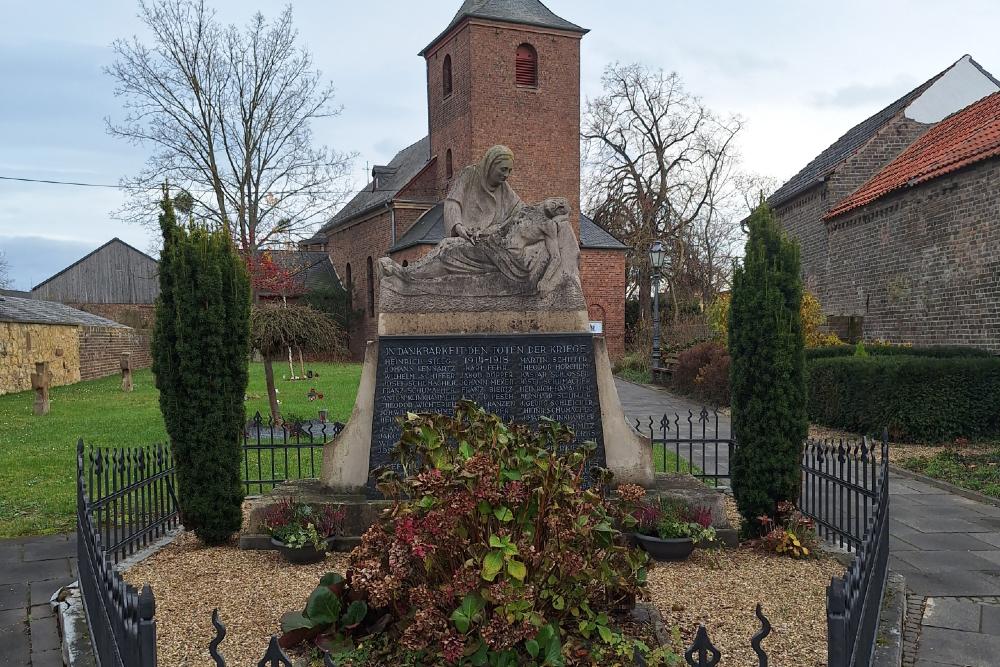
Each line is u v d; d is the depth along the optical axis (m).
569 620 4.38
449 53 35.25
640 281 40.66
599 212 43.88
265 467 11.27
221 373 7.18
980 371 12.65
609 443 7.54
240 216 36.12
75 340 29.91
